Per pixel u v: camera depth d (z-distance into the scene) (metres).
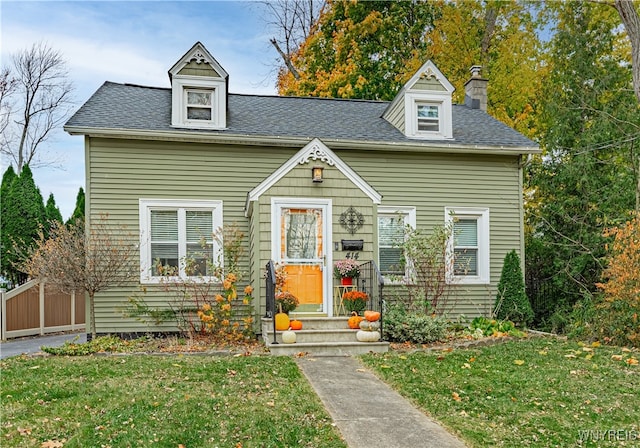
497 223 12.70
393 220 12.28
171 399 5.92
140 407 5.65
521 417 5.56
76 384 6.56
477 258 12.62
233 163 11.52
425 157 12.46
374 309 10.12
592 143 15.09
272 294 8.77
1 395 6.12
